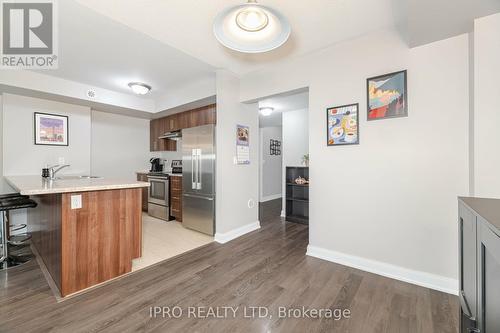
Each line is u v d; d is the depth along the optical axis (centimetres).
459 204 111
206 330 146
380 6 180
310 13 188
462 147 180
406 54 201
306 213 425
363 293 186
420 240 198
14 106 327
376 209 219
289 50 250
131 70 306
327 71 246
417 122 197
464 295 101
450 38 183
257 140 376
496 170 156
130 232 222
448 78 184
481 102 160
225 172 317
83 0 175
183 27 211
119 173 488
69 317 157
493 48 157
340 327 148
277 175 705
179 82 352
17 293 185
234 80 326
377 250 219
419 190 198
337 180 241
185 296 182
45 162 355
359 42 225
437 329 146
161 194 435
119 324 150
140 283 202
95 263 198
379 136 215
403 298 179
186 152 371
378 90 214
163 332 144
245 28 135
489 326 72
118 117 487
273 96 304
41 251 249
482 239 77
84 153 395
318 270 226
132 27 210
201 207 346
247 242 308
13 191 322
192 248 287
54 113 363
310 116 260
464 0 143
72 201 184
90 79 336
